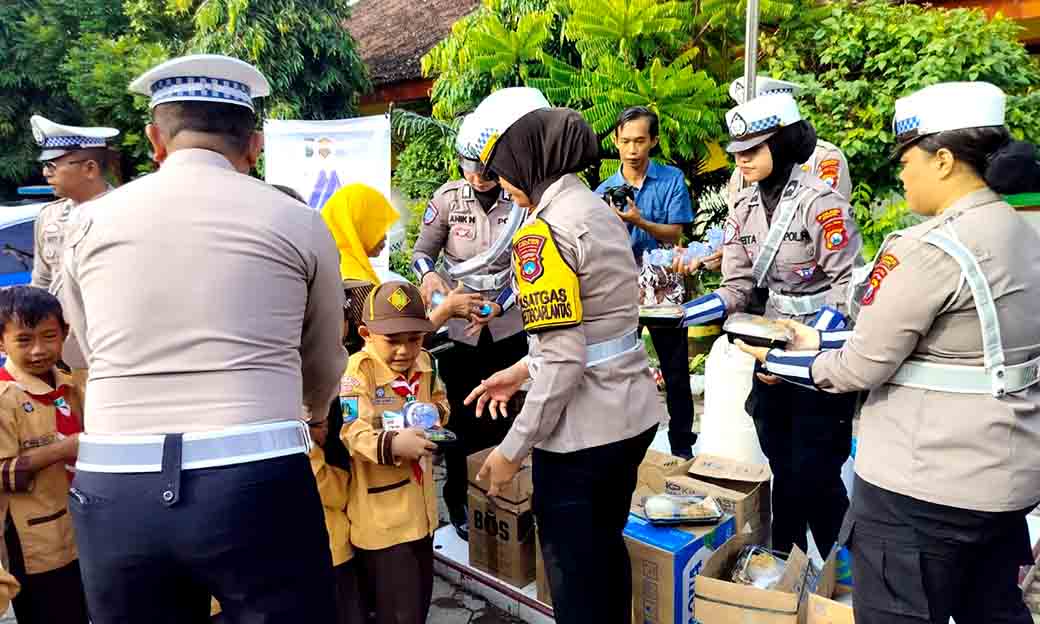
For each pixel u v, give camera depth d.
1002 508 1.66
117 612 1.56
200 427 1.49
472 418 3.51
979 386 1.66
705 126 5.45
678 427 4.17
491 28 6.07
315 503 1.65
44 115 10.57
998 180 1.66
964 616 1.99
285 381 1.60
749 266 2.95
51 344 2.44
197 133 1.68
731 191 3.35
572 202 2.01
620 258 2.04
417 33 11.50
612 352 2.06
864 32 5.30
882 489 1.78
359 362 2.44
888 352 1.72
